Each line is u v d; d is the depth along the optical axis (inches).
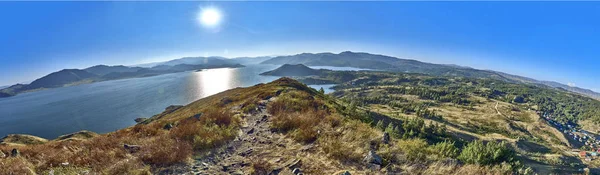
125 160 362.3
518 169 326.3
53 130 5088.6
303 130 509.4
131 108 6948.8
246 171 349.4
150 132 598.2
